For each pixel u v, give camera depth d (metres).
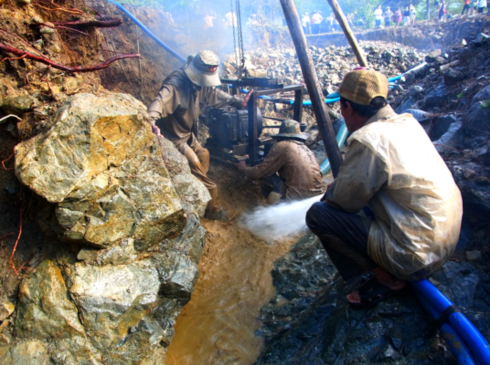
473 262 2.49
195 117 3.99
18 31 2.73
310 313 2.58
